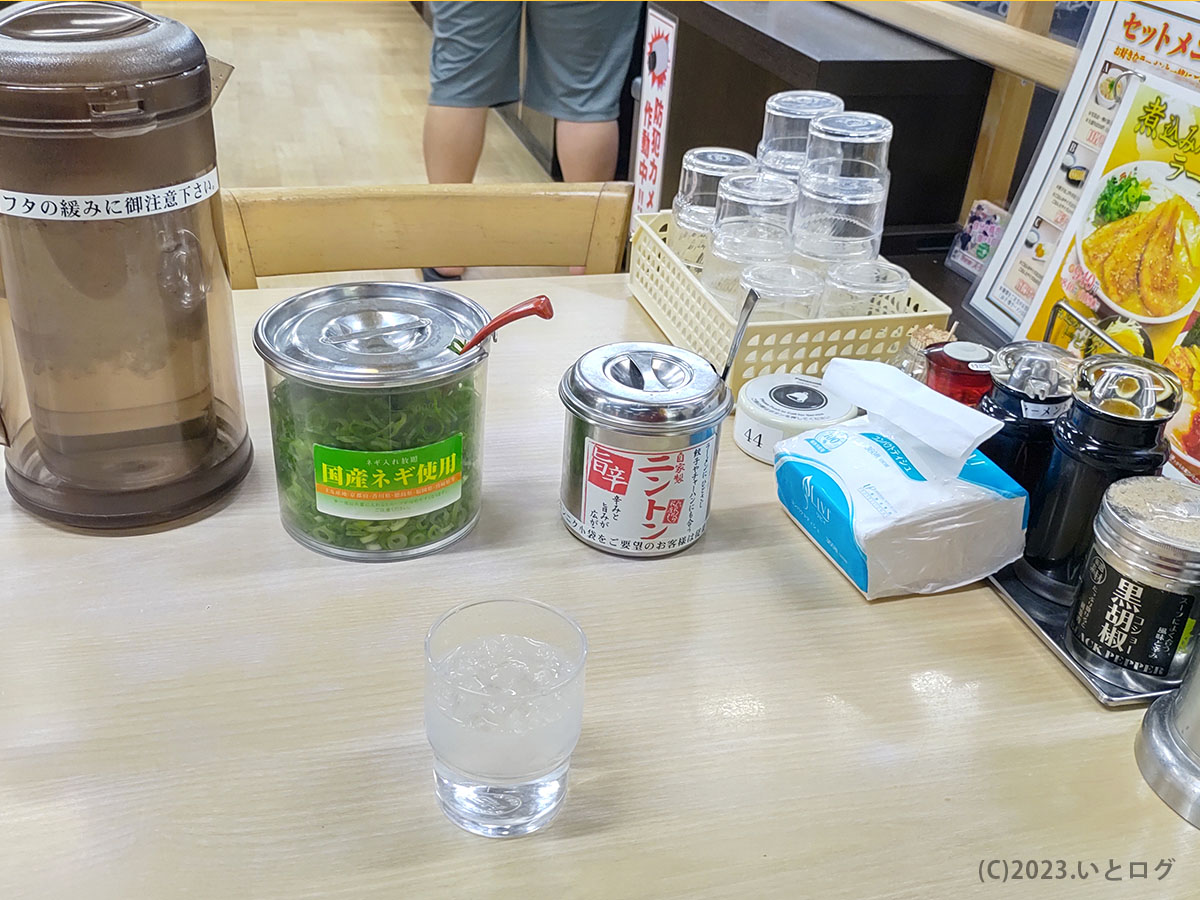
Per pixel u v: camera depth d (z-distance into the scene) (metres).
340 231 1.25
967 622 0.76
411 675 0.67
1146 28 0.95
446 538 0.79
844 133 1.12
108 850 0.55
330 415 0.71
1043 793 0.62
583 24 2.57
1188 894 0.56
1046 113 1.25
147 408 0.78
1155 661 0.67
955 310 1.22
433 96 2.64
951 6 1.39
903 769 0.63
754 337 0.94
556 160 3.46
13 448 0.82
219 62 0.82
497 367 1.05
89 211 0.69
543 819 0.58
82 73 0.66
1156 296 0.90
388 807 0.58
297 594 0.74
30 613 0.71
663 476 0.76
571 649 0.61
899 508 0.74
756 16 1.56
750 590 0.77
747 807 0.59
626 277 1.27
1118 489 0.68
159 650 0.68
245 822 0.57
